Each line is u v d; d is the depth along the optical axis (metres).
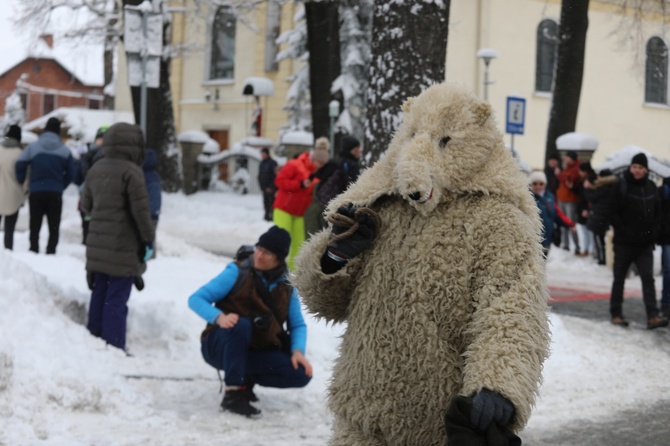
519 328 2.99
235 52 38.97
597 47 34.50
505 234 3.15
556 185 21.25
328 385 3.49
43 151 13.80
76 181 15.17
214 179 33.25
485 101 3.30
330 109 21.50
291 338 7.05
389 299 3.25
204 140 33.41
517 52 32.31
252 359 6.96
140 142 8.49
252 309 6.92
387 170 3.39
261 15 37.25
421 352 3.17
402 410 3.21
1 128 54.84
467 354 3.02
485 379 2.88
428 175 3.15
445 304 3.17
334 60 25.33
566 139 24.09
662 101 36.47
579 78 24.61
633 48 28.44
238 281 6.91
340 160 11.41
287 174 11.64
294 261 3.49
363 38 25.22
